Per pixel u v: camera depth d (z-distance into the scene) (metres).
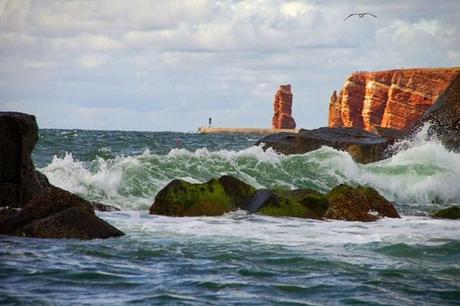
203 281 26.17
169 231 37.50
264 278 26.97
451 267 29.67
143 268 28.28
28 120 42.44
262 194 44.91
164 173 55.59
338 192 45.31
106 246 32.56
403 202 60.66
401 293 25.09
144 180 53.19
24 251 30.81
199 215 43.22
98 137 159.25
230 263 29.58
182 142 153.38
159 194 44.78
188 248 32.75
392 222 43.66
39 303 22.70
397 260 31.03
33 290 24.42
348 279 27.08
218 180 45.53
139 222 40.38
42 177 44.66
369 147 71.56
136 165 53.94
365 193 46.38
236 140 185.12
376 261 30.72
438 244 35.09
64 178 51.66
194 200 43.81
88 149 105.25
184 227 38.97
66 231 34.25
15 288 24.64
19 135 41.81
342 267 29.30
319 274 27.86
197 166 57.19
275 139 75.81
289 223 41.38
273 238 36.22
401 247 34.19
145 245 33.12
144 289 24.88
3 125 41.44
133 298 23.58
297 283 26.23
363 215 44.12
